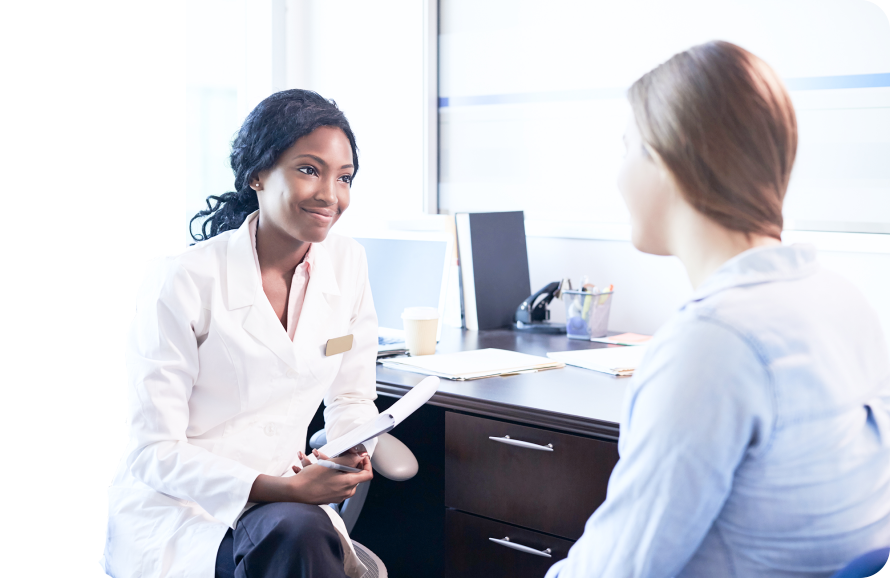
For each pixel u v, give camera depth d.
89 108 2.54
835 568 0.71
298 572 1.10
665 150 0.75
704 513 0.67
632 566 0.70
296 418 1.38
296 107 1.29
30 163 2.42
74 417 2.50
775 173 0.73
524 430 1.39
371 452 1.42
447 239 2.08
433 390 1.28
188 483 1.20
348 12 2.87
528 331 2.25
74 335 2.51
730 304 0.69
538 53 2.47
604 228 2.32
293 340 1.36
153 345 1.25
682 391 0.67
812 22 2.01
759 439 0.67
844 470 0.70
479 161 2.64
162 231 2.73
